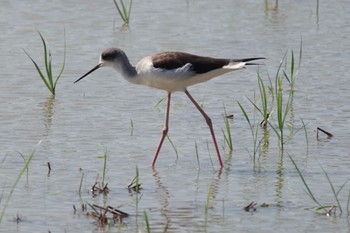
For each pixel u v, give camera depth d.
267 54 18.39
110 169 12.42
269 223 10.51
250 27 20.31
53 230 10.23
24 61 17.83
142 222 10.53
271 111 14.77
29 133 13.90
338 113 15.03
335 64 17.80
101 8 21.72
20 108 15.19
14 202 11.10
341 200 11.26
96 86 16.58
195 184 11.91
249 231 10.27
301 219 10.64
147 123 14.61
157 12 21.45
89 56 18.20
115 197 11.36
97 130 14.14
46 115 14.85
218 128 14.45
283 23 20.67
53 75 17.11
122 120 14.70
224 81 16.92
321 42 19.27
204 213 10.84
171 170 12.48
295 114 15.05
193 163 12.79
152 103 15.69
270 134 14.09
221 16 21.16
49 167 12.27
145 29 20.09
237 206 11.08
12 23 20.30
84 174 12.18
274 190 11.66
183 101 15.85
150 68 13.09
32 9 21.38
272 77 17.06
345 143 13.57
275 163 12.78
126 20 20.33
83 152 13.09
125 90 16.39
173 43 19.03
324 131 13.83
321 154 13.09
